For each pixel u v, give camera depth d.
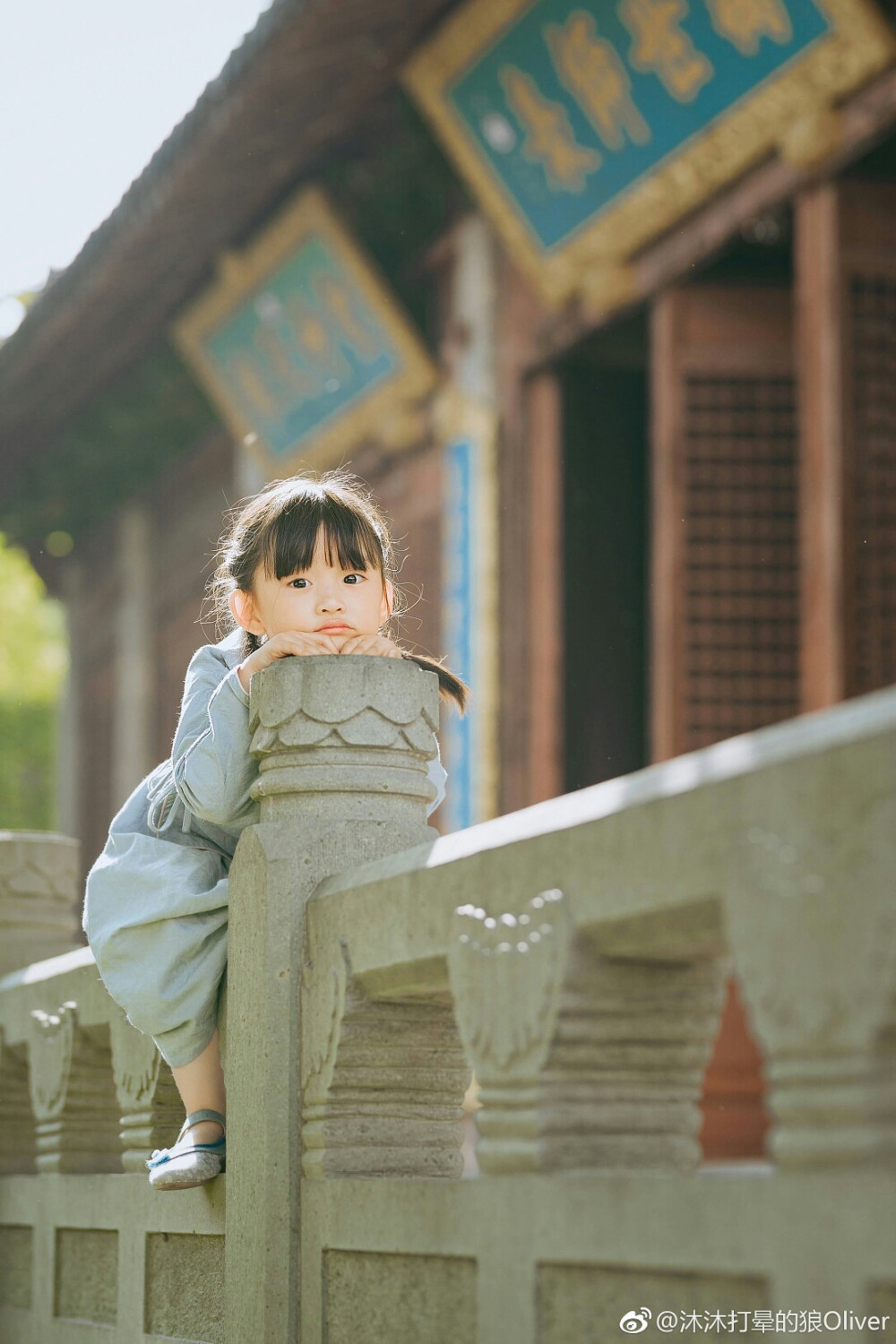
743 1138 8.45
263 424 13.52
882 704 1.45
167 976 2.67
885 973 1.40
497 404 11.33
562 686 11.45
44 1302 3.54
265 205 11.98
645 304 10.11
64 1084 3.49
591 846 1.80
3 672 27.58
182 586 16.59
